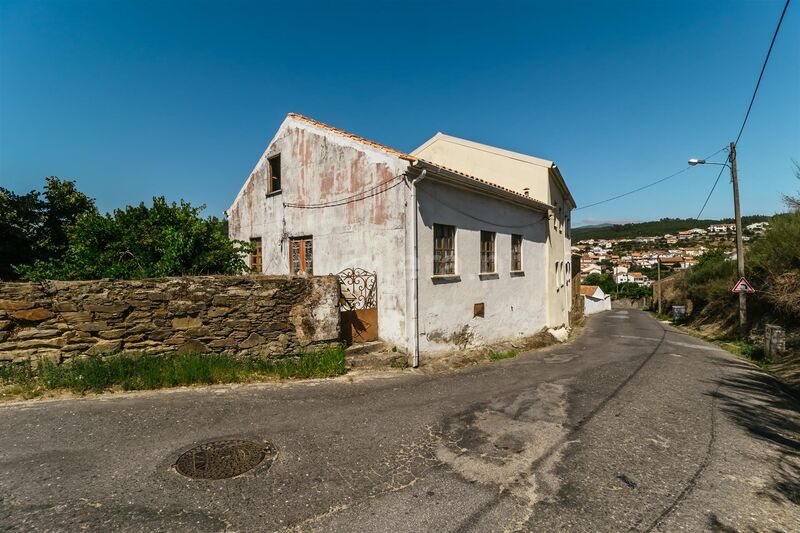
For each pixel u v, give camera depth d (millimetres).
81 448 3959
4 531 2693
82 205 13672
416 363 8242
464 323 9805
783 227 13523
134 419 4707
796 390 7543
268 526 2879
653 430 4988
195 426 4602
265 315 7180
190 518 2932
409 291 8250
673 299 34562
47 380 5461
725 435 4895
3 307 5527
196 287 6688
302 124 10891
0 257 11664
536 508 3193
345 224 9547
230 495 3250
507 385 7066
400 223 8266
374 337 8742
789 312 12539
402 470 3771
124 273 7809
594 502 3299
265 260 12562
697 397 6598
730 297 18500
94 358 5914
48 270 7754
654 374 8281
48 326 5781
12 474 3439
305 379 6805
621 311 42812
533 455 4168
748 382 7930
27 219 12211
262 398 5691
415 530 2881
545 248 14531
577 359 10031
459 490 3439
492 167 15500
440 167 8531
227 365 6508
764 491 3557
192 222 8922
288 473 3645
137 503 3088
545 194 14477
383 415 5242
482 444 4422
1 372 5441
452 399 6074
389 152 8484
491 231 11023
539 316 13875
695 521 3066
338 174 9711
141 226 8547
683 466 4008
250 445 4180
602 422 5211
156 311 6418
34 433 4238
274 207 12102
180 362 6230
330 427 4762
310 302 7520
